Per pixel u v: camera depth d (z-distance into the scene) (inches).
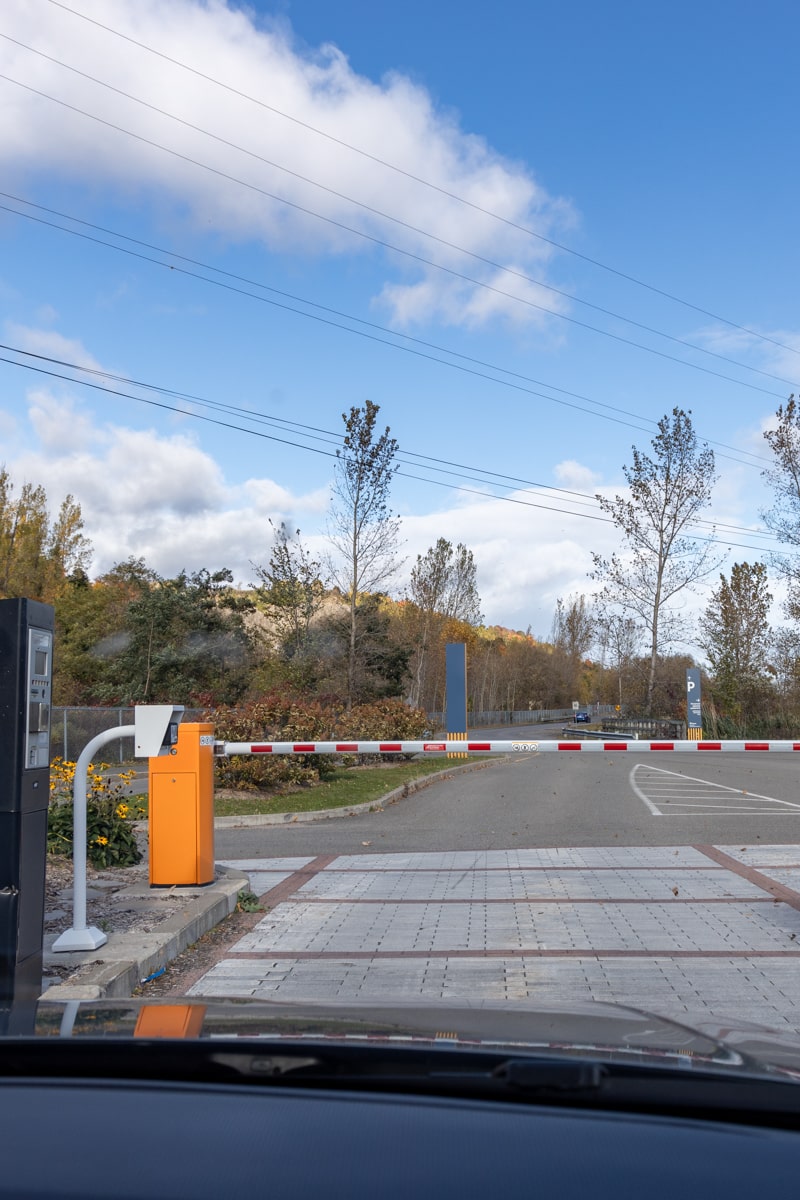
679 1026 111.2
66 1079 75.2
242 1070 76.3
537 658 4424.2
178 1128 65.8
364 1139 64.6
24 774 218.4
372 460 1223.5
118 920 291.1
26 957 216.1
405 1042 84.3
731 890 361.7
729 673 1915.6
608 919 318.7
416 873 407.8
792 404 1678.2
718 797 730.2
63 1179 59.7
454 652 1181.1
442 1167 61.3
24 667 220.1
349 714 1039.6
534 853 456.4
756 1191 60.7
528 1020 104.6
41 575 1716.3
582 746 405.1
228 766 693.3
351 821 608.7
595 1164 62.5
